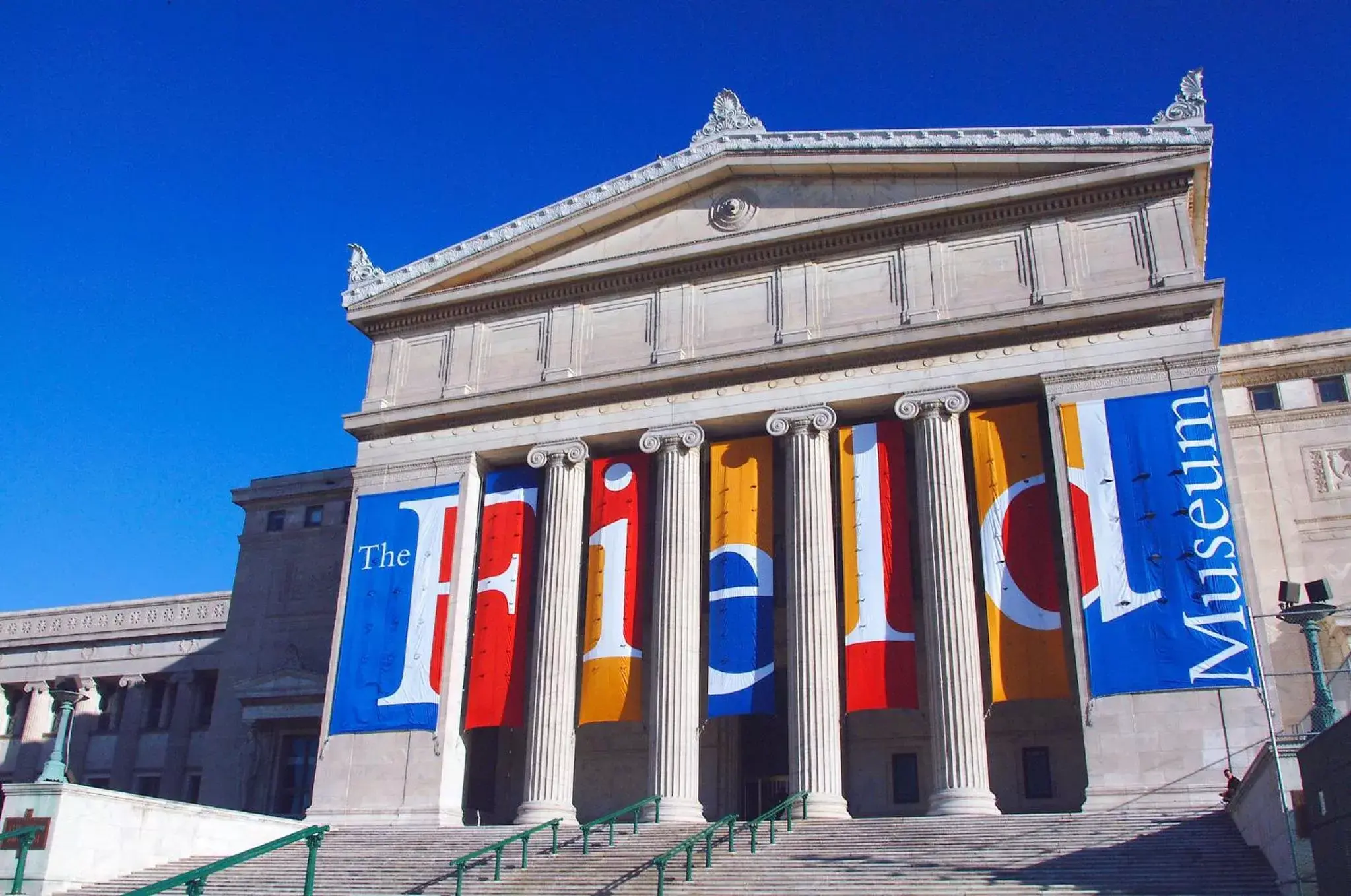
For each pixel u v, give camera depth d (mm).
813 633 38750
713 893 28594
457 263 48938
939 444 39406
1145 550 35844
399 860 35312
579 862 32781
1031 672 36125
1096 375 38375
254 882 34281
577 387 44719
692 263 45250
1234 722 33312
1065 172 40969
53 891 32750
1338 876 19656
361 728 43281
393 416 47562
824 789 37000
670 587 41125
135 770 62562
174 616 64750
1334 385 43938
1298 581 41719
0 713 67438
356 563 46031
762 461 41844
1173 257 38844
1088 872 27016
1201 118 39562
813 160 44094
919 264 42094
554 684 41594
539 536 44562
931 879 27719
